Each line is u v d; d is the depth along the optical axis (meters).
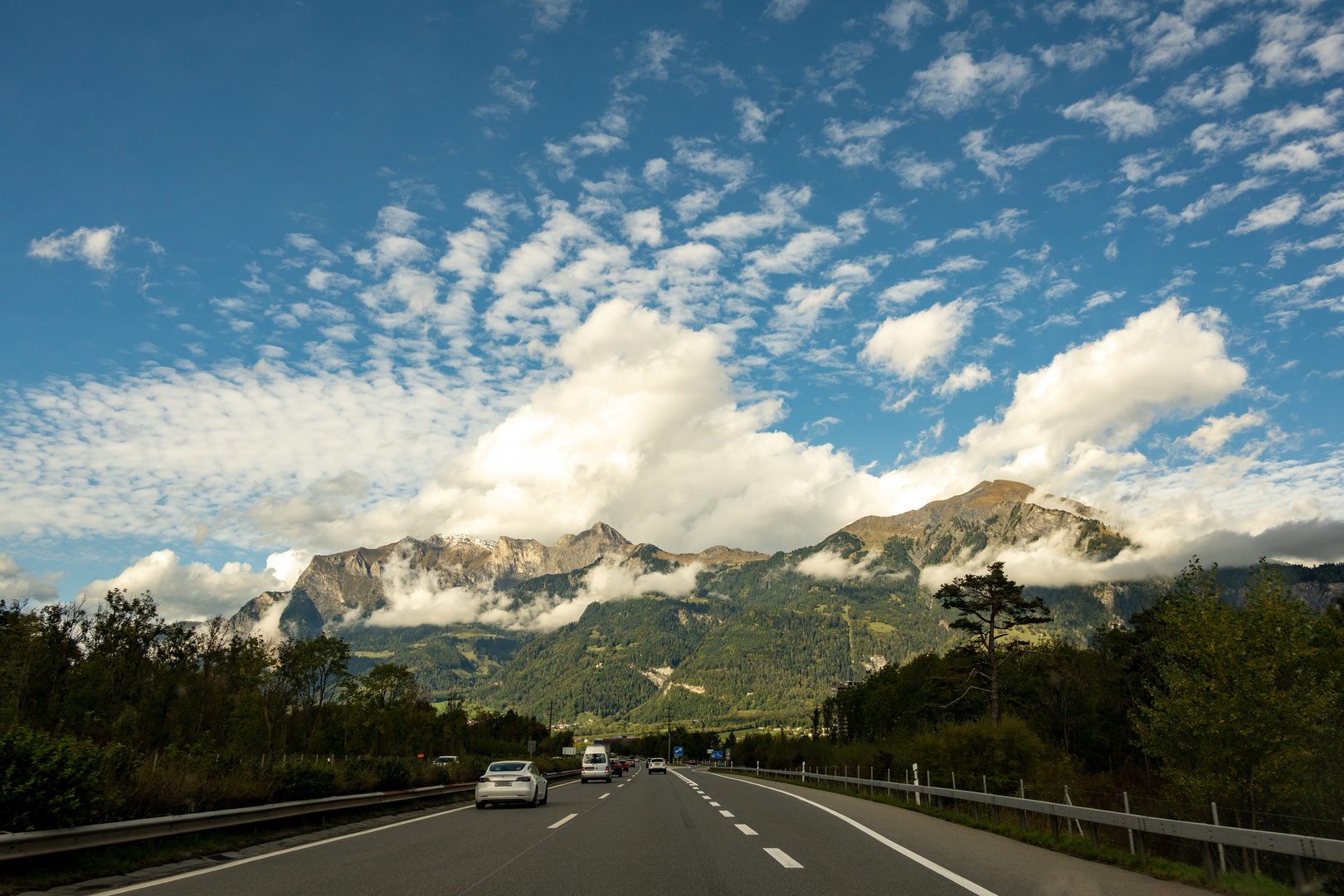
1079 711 55.88
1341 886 10.62
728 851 13.04
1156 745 21.50
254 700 57.09
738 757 120.31
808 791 38.41
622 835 16.03
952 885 9.58
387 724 72.25
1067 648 60.03
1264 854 15.83
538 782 26.12
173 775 14.93
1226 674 20.23
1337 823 13.65
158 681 53.50
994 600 51.62
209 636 60.97
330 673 64.50
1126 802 12.99
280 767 18.84
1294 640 19.77
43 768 11.24
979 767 32.06
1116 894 9.17
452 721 103.94
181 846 13.46
